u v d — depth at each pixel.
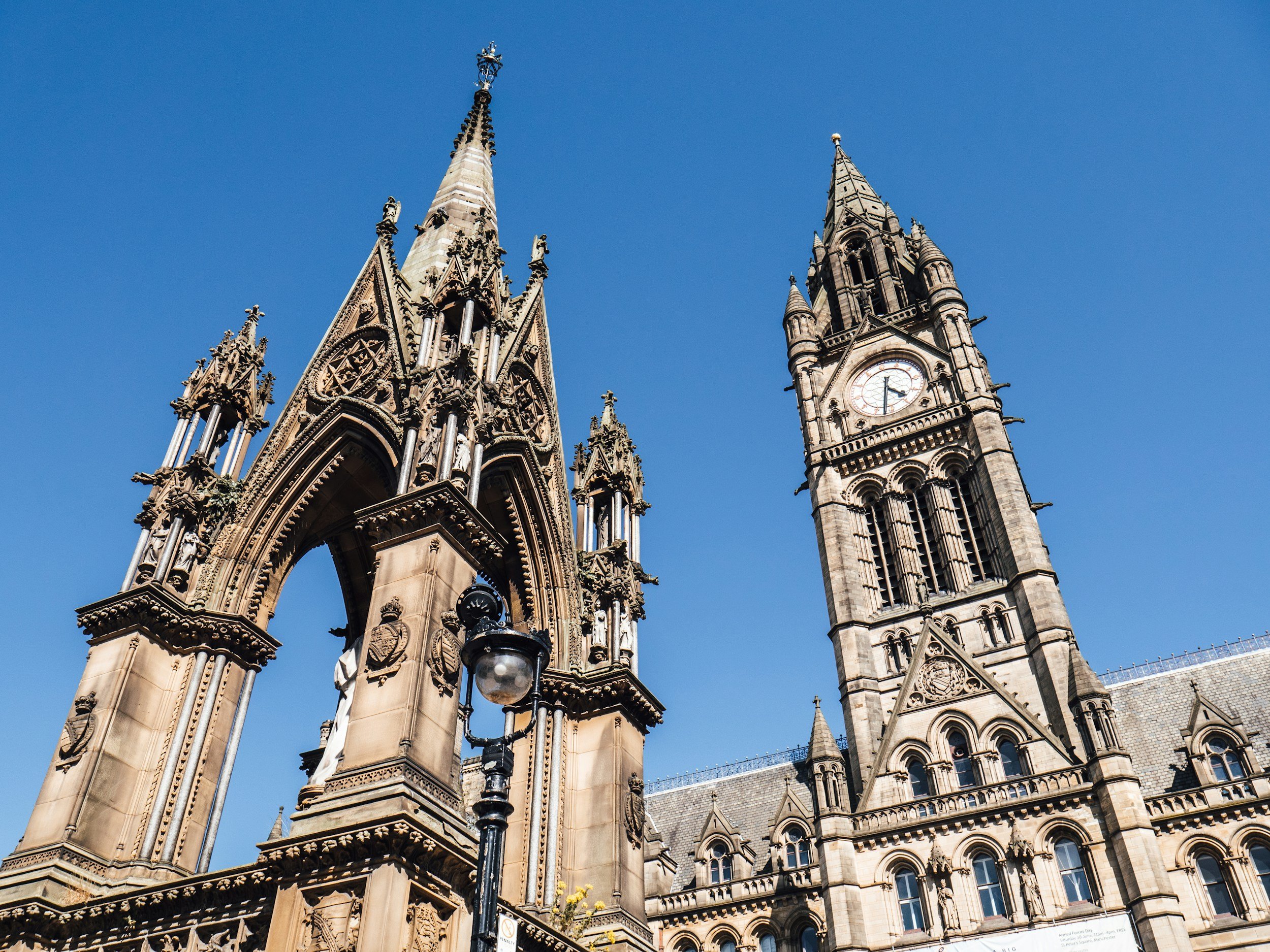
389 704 16.91
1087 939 46.22
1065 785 51.69
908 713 59.66
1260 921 46.72
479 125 36.84
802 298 92.50
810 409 82.81
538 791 22.36
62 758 19.25
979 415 72.62
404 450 20.81
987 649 61.84
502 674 12.09
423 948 14.77
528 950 18.06
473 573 19.56
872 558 72.12
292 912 15.04
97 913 17.34
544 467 26.31
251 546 23.06
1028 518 65.56
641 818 23.28
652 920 64.62
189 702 20.56
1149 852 47.03
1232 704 59.88
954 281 84.56
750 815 71.94
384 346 25.42
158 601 20.80
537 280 29.73
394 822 14.73
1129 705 63.34
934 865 51.44
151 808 19.30
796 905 61.03
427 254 30.50
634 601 26.44
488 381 23.59
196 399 24.52
